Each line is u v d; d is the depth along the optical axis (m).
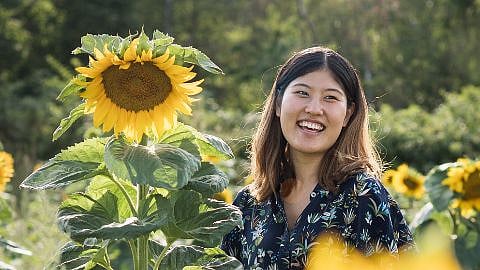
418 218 5.67
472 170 5.61
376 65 23.36
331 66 3.40
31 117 17.39
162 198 2.81
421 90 22.70
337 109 3.38
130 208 2.89
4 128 17.42
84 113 2.85
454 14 23.09
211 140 2.93
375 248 3.25
